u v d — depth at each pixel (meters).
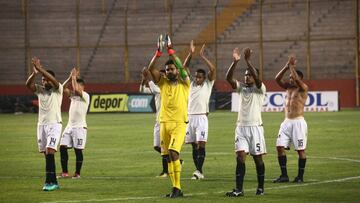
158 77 27.53
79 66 98.94
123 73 106.00
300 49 102.94
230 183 31.25
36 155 44.28
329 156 41.47
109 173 35.31
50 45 109.94
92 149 47.81
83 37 109.75
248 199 26.48
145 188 29.84
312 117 75.75
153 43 108.38
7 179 33.28
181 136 27.34
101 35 109.62
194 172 33.44
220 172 35.16
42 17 111.25
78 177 33.84
